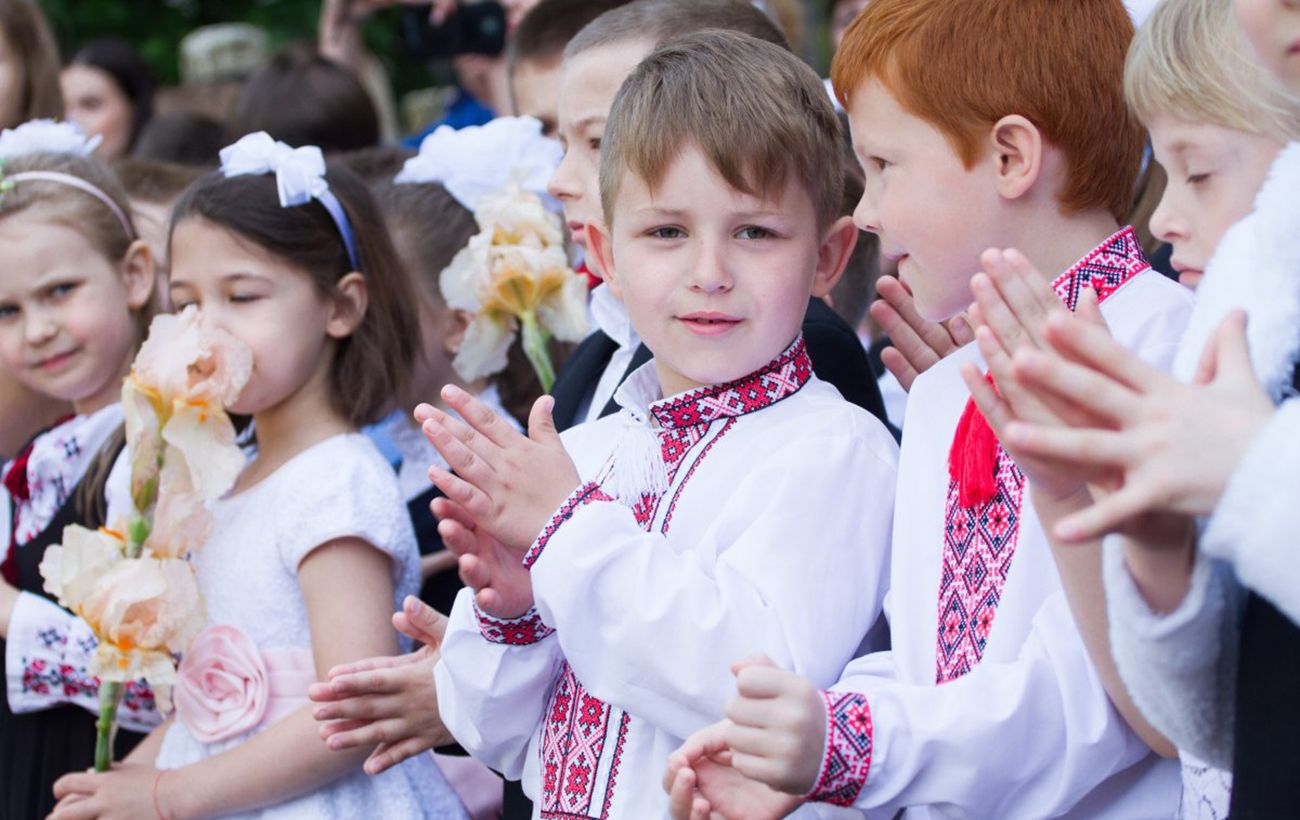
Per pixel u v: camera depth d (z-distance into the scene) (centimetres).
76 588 449
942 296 340
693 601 325
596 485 341
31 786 520
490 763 381
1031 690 305
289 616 465
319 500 465
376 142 916
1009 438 236
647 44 477
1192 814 305
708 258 348
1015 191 330
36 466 555
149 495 450
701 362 354
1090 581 289
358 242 507
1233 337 241
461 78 1015
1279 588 226
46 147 580
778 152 347
